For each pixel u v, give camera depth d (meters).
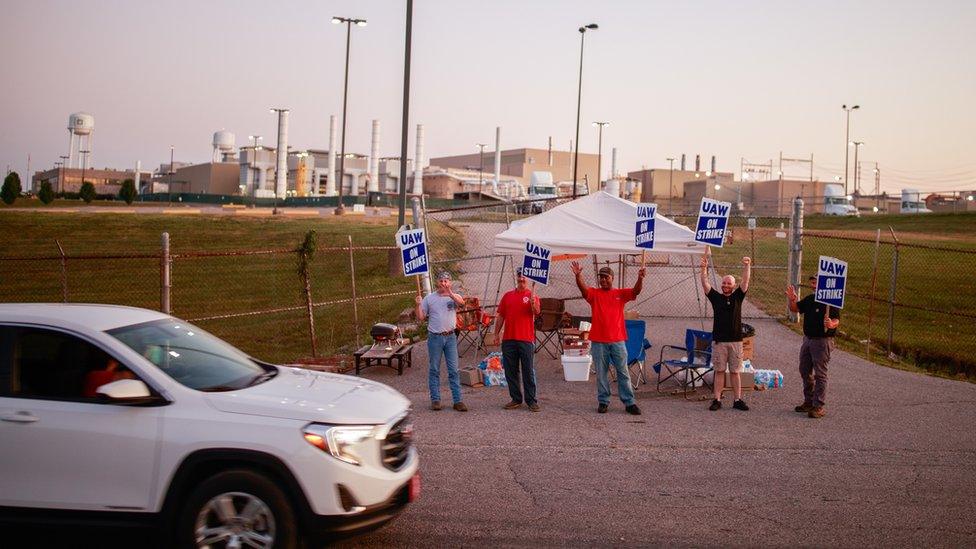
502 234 14.60
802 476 7.76
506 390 12.29
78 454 5.15
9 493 5.18
